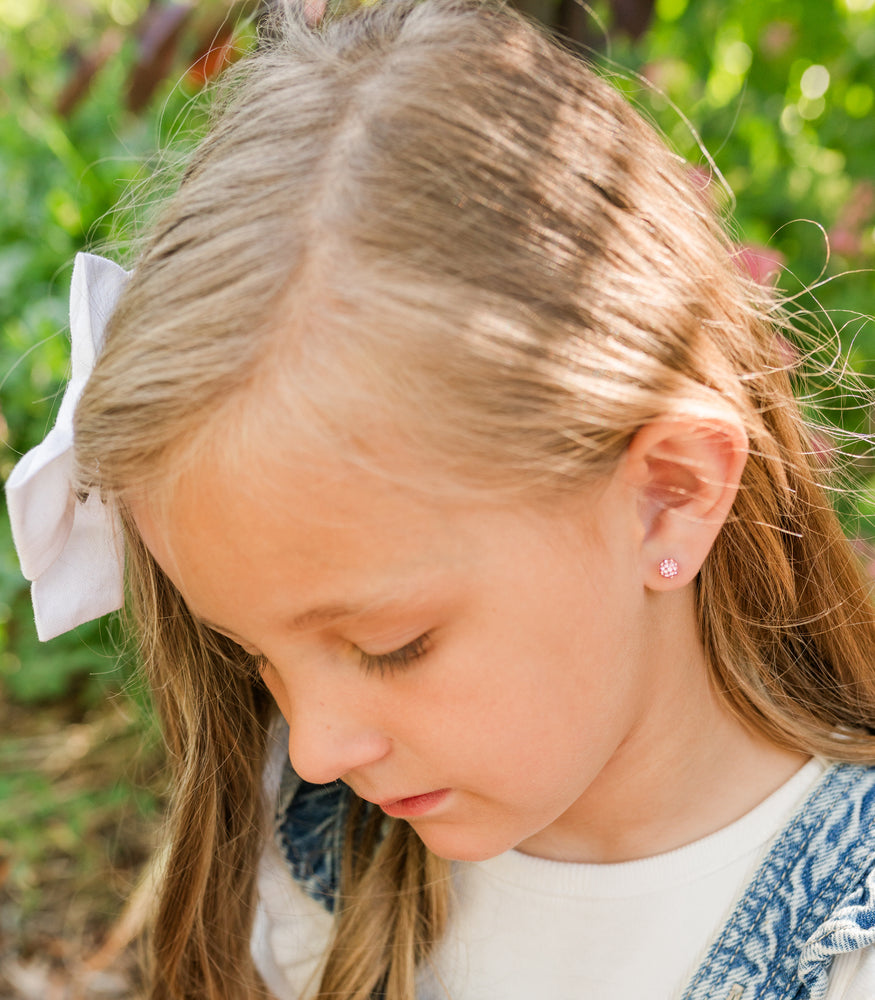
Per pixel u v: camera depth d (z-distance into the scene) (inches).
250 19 29.0
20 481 22.3
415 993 26.2
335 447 19.8
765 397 23.7
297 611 20.5
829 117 66.6
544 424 20.3
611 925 24.5
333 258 20.2
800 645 25.3
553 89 21.9
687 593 23.7
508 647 20.8
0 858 47.9
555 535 20.7
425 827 22.7
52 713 55.6
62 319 56.5
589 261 20.9
